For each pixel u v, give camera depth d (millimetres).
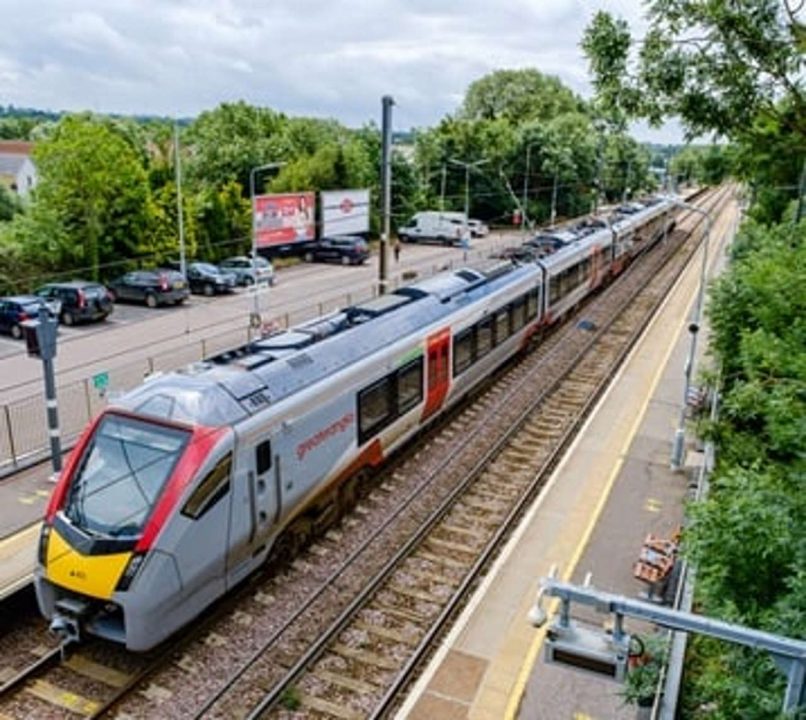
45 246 37125
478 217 69625
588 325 29922
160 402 10500
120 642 9875
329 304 33531
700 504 7289
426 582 12375
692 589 9375
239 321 30781
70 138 37250
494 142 67500
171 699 9570
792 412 8586
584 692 9609
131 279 33969
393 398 14969
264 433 10898
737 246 23234
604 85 7613
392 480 15750
